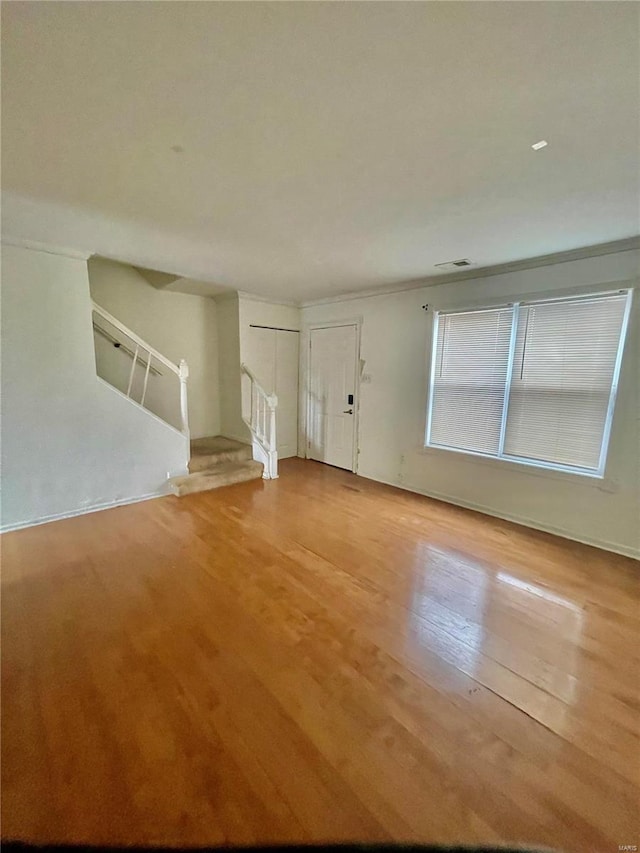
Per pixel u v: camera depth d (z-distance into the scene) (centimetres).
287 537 306
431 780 126
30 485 315
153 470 388
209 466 449
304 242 275
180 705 152
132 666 171
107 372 442
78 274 318
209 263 336
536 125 139
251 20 97
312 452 562
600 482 291
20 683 161
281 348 541
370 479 472
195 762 130
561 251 290
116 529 314
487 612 215
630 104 126
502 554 283
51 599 219
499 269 333
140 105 130
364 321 463
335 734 141
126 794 120
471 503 374
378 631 198
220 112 133
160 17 97
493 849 108
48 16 96
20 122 139
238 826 113
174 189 194
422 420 410
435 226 241
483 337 353
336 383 510
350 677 168
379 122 138
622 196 195
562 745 139
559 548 293
